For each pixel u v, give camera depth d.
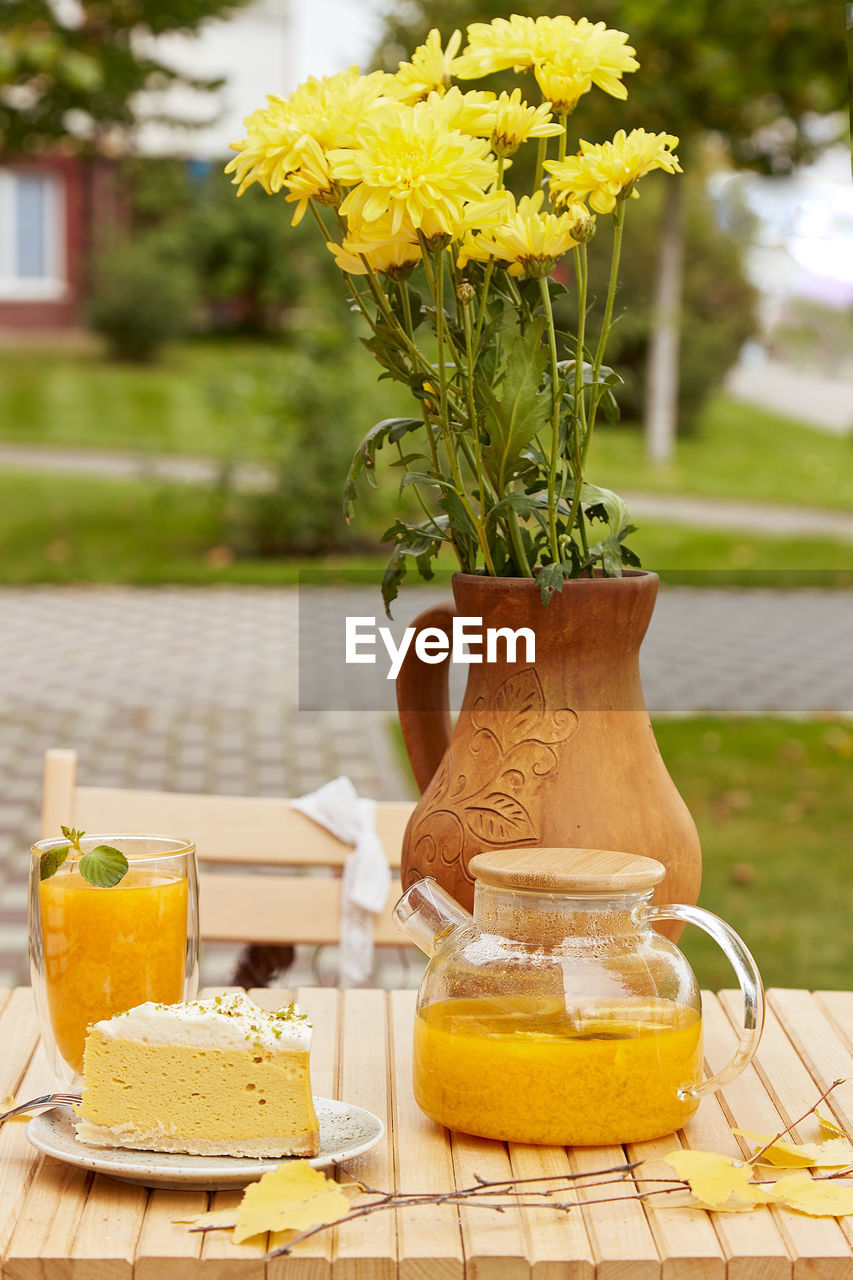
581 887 0.94
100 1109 0.94
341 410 8.60
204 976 3.13
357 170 0.94
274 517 8.64
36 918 1.08
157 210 18.17
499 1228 0.86
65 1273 0.82
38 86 8.29
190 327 17.89
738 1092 1.11
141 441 12.88
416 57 1.08
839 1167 0.95
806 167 9.62
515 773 1.08
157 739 5.18
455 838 1.09
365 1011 1.31
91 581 8.12
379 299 1.04
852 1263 0.83
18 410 14.03
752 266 13.95
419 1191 0.91
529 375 1.03
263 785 4.64
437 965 1.01
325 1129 0.98
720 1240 0.85
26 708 5.55
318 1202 0.83
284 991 1.38
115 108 8.88
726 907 3.67
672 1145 0.99
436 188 0.93
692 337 13.62
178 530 9.45
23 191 18.95
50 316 19.27
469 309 1.03
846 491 11.53
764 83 8.05
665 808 1.10
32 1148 0.99
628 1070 0.96
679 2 7.61
